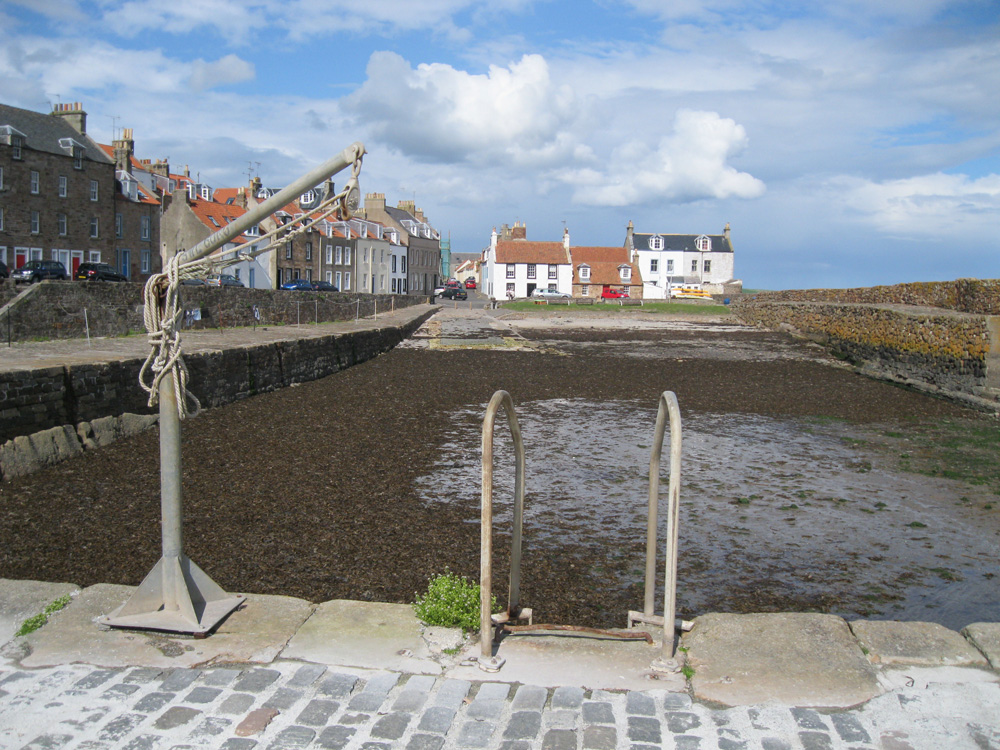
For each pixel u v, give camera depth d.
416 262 80.88
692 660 3.47
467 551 6.60
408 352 26.05
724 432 12.73
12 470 8.56
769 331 38.00
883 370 22.34
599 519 7.71
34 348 14.08
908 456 11.04
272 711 3.02
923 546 7.09
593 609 5.44
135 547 6.44
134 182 43.44
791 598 5.82
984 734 2.90
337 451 10.34
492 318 46.97
